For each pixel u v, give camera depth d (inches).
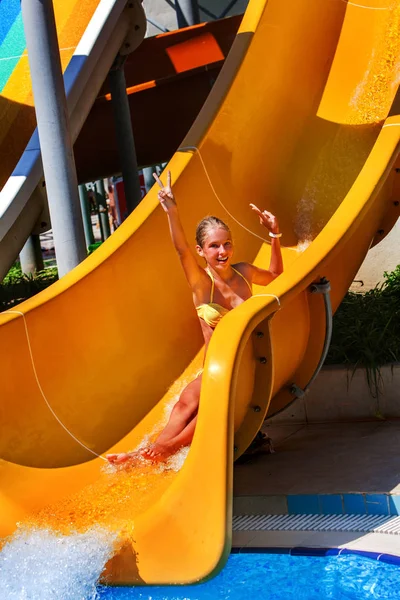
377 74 251.9
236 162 225.9
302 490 156.5
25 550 139.9
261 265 216.5
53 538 140.2
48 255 767.1
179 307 201.5
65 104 226.8
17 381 165.9
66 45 325.4
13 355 165.6
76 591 134.3
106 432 178.4
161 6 653.9
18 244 275.7
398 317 226.5
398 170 208.2
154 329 195.3
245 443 155.5
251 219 223.1
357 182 183.2
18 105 331.6
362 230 189.3
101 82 317.1
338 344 217.9
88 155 428.1
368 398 205.5
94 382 181.3
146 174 562.3
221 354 134.3
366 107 247.3
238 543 143.7
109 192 756.0
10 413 163.0
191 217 208.4
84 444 173.3
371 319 227.5
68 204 224.7
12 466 154.3
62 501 154.1
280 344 163.5
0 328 163.2
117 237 189.8
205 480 130.6
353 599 121.7
